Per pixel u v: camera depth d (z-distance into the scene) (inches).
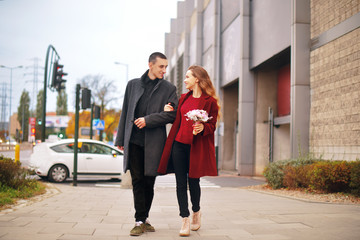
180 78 1405.0
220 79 922.7
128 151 158.4
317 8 462.3
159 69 162.7
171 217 205.2
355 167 297.7
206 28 1024.2
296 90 474.9
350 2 388.8
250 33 729.6
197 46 1070.4
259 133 730.8
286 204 259.0
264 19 649.0
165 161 158.2
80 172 489.4
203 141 159.5
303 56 478.6
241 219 192.2
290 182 376.5
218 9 900.0
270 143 674.2
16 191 281.7
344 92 396.5
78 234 148.2
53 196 299.0
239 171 729.6
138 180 158.9
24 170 312.3
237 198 310.2
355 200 275.0
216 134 766.5
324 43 440.1
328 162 338.3
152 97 163.0
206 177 671.8
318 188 328.5
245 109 729.0
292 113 481.1
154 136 159.6
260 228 165.0
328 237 143.8
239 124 738.8
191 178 161.2
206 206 252.1
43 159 480.1
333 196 299.3
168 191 393.7
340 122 401.7
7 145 1956.2
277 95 731.4
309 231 156.2
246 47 731.4
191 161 154.6
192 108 158.6
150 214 216.8
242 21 730.2
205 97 160.1
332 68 422.6
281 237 144.9
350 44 387.2
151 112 161.8
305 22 482.3
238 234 151.9
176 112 161.9
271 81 732.0
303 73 477.7
